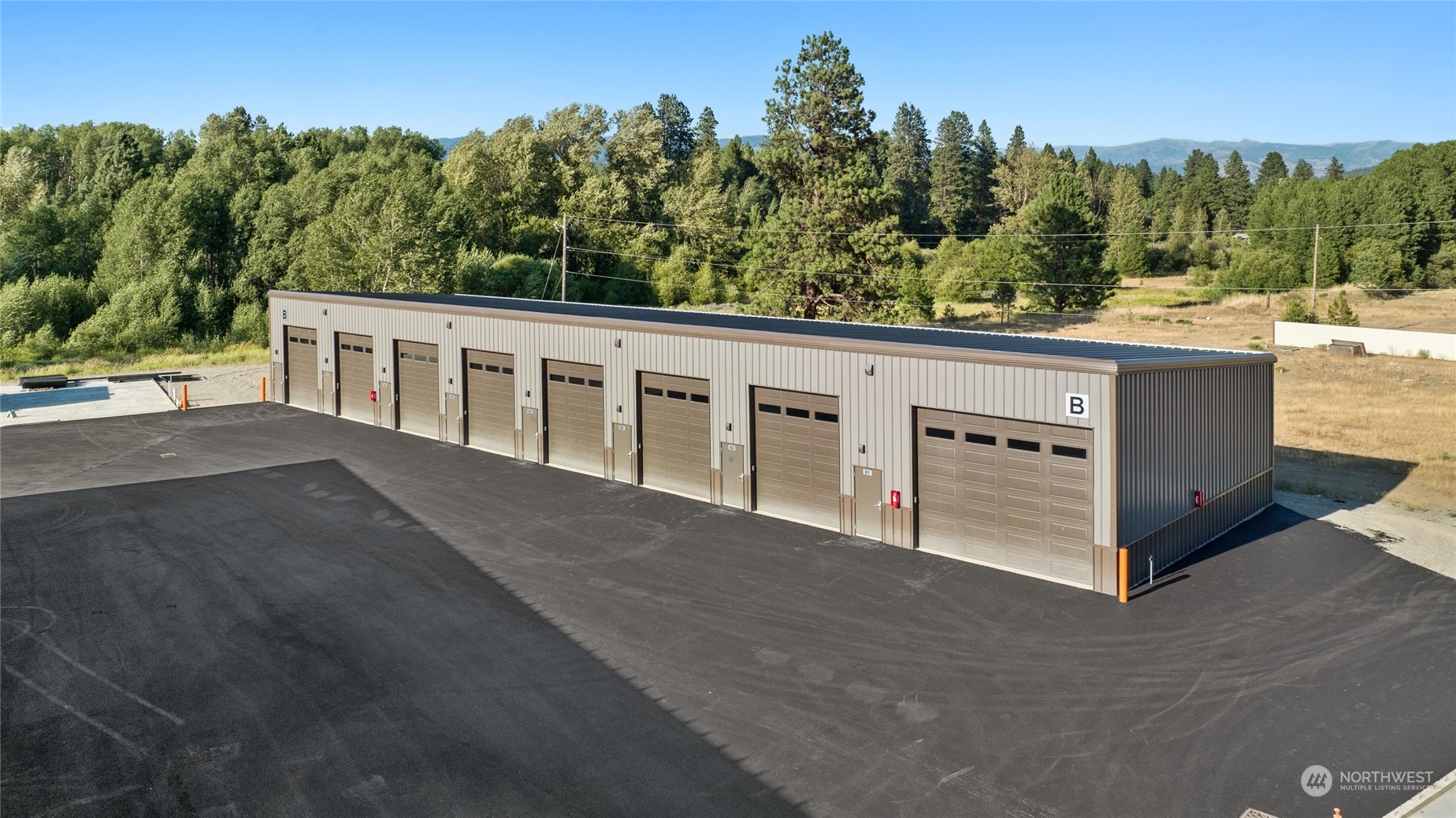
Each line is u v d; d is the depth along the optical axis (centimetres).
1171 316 8075
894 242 6191
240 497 2603
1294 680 1455
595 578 1945
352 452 3234
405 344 3603
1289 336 6147
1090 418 1830
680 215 10888
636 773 1212
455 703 1405
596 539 2223
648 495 2652
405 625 1702
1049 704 1387
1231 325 7338
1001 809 1123
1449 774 1190
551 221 9944
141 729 1331
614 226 10238
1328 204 10838
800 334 2464
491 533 2277
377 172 9138
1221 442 2238
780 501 2425
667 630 1673
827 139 6369
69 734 1320
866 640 1623
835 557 2078
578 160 10925
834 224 6238
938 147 17550
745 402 2456
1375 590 1848
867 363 2183
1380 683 1442
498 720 1352
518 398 3133
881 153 18150
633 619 1730
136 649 1600
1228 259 12038
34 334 6316
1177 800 1139
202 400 4353
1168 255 12750
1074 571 1891
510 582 1925
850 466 2242
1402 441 3288
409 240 7225
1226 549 2122
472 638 1645
